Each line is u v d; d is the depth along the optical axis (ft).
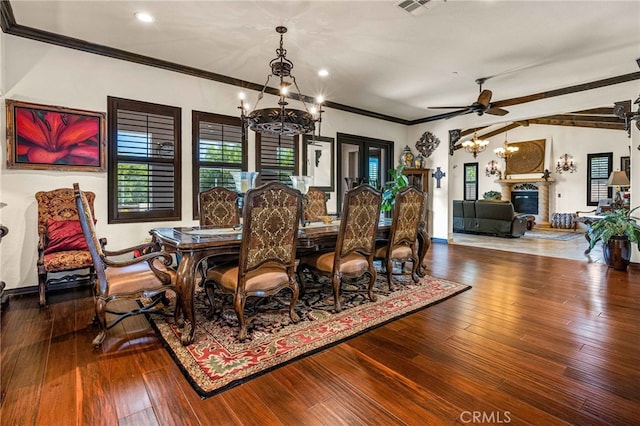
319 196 15.49
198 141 14.88
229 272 8.48
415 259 12.26
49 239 10.77
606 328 8.38
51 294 11.30
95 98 12.34
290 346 7.45
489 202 26.94
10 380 6.10
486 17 10.35
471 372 6.40
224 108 15.64
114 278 7.68
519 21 10.61
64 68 11.71
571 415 5.16
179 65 14.07
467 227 29.01
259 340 7.75
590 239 17.67
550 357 6.95
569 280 13.03
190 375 6.27
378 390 5.85
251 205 7.43
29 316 9.29
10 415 5.14
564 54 13.19
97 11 9.91
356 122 21.53
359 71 14.97
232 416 5.18
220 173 15.53
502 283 12.58
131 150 13.23
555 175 34.01
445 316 9.26
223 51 12.78
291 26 10.84
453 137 22.76
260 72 14.96
